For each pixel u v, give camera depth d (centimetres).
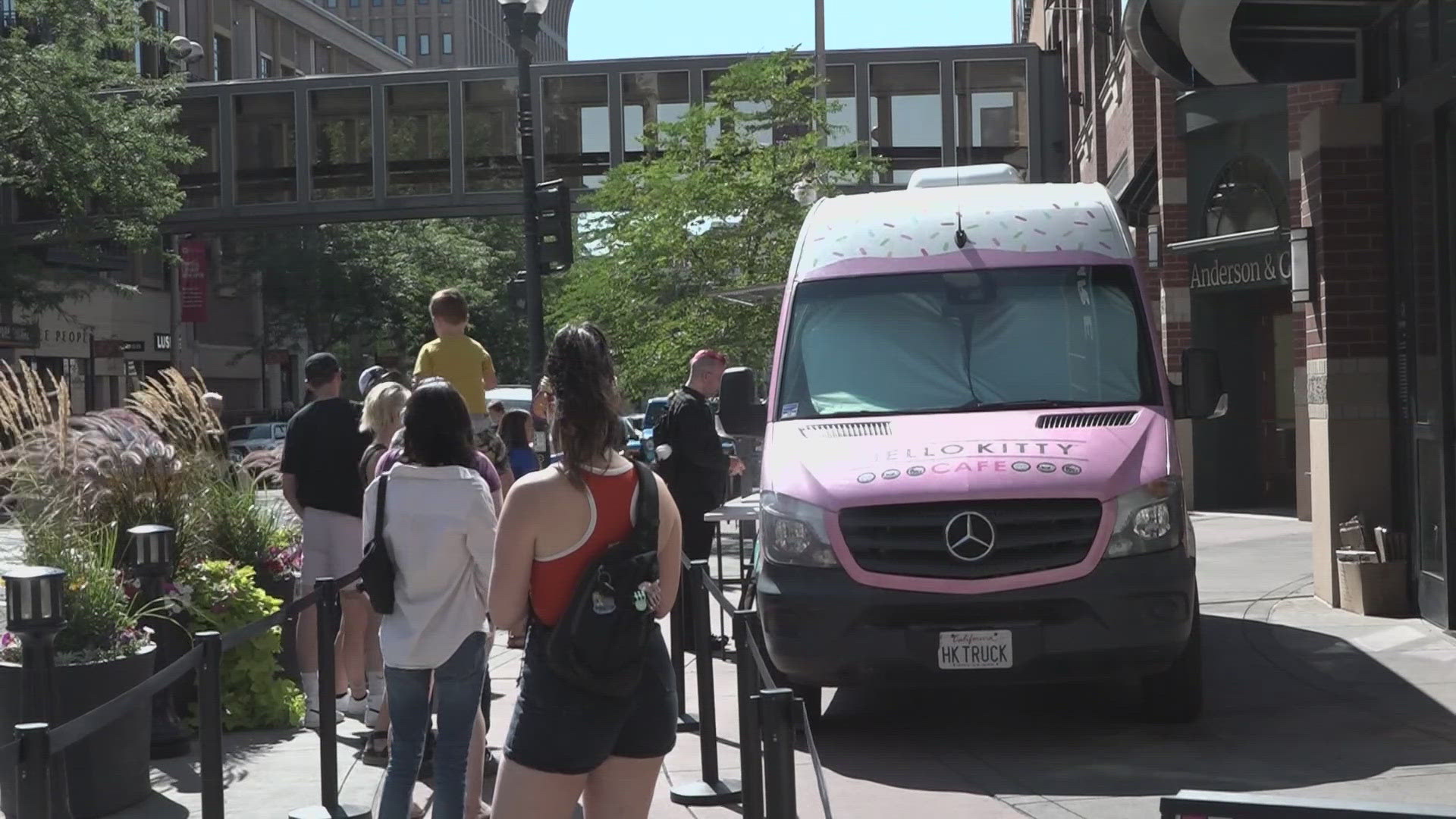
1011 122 4325
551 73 4519
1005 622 785
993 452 816
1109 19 2888
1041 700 941
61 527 852
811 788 741
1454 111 1039
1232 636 1108
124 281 5566
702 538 1104
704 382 1107
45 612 674
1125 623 783
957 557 787
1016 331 910
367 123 4662
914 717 908
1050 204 966
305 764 816
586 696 439
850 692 993
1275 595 1284
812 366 916
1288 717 859
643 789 455
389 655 614
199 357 6203
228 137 4731
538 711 440
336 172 4684
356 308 5466
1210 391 905
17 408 916
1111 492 794
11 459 897
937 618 789
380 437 839
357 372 5894
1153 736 827
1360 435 1196
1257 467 2131
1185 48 1147
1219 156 2033
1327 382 1199
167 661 875
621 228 2378
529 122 1806
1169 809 280
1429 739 797
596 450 446
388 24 15200
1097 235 946
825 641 795
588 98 4512
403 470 618
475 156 4603
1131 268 934
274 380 6881
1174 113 2111
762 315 2312
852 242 962
